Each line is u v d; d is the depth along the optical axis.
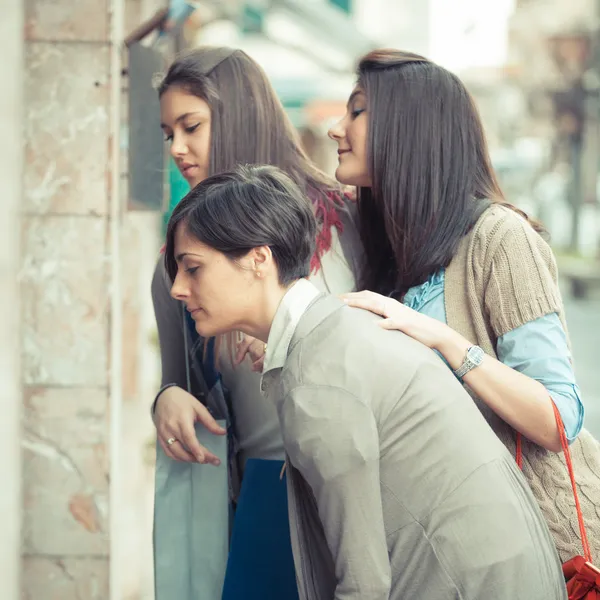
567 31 32.06
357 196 3.88
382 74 3.62
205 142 3.87
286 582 3.58
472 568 2.75
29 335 3.73
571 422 3.23
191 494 3.73
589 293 26.41
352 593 2.70
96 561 3.76
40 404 3.74
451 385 2.90
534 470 3.35
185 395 3.77
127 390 6.49
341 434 2.68
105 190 3.72
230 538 3.91
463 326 3.44
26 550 3.75
